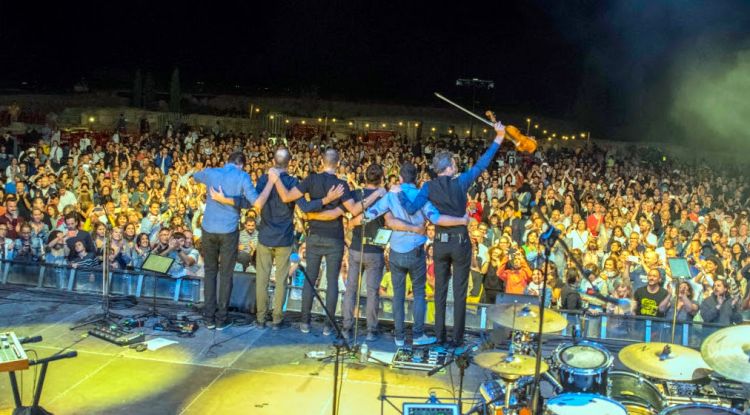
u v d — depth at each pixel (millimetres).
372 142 30734
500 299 7695
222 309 7688
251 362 6895
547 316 5906
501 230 13305
